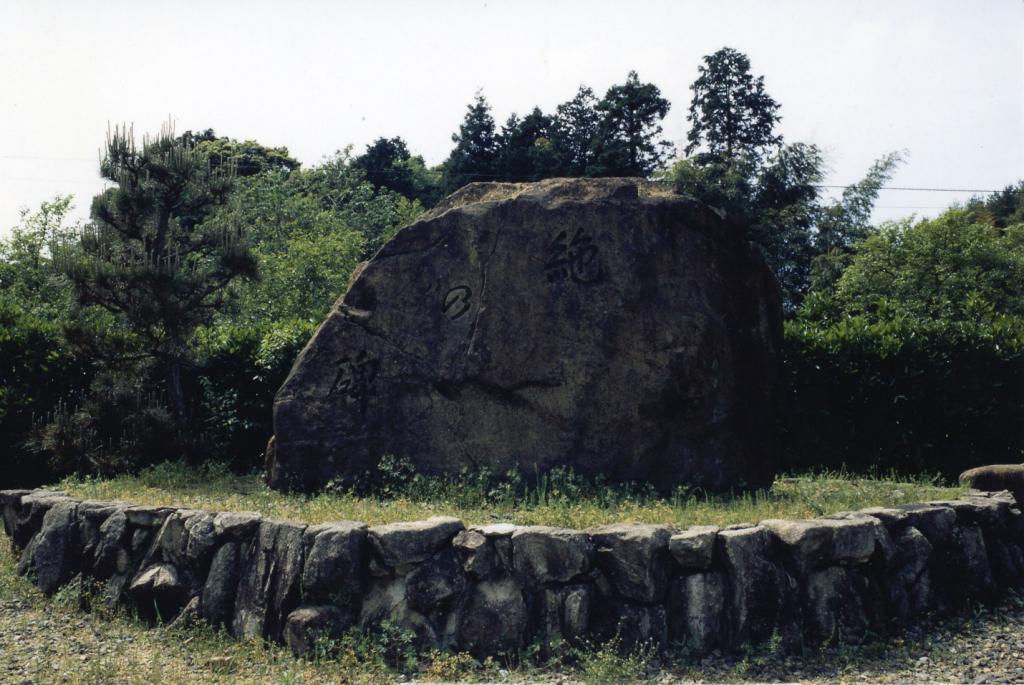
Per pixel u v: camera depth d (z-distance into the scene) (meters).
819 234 30.56
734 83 30.88
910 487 9.63
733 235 9.49
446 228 9.65
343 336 9.78
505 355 9.14
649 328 8.95
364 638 6.37
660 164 30.81
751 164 28.33
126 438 11.28
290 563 6.76
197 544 7.28
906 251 22.31
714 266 9.30
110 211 11.55
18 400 12.94
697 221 9.27
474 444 9.20
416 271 9.68
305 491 9.55
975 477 9.15
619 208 9.20
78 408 12.57
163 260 11.58
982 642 6.57
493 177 31.72
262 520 7.13
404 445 9.40
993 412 12.49
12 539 9.31
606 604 6.37
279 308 20.66
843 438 12.77
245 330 13.56
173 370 12.00
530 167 31.16
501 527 6.58
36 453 12.22
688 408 8.93
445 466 9.25
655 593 6.31
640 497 8.57
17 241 23.61
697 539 6.38
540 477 8.95
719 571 6.40
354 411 9.59
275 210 27.53
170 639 6.94
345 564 6.55
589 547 6.43
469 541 6.50
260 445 12.90
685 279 9.13
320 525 6.79
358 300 9.88
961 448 12.54
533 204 9.37
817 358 12.94
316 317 14.19
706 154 30.11
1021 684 5.75
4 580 8.45
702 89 31.19
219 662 6.37
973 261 21.80
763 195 29.72
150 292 11.23
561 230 9.24
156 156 11.58
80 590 7.83
